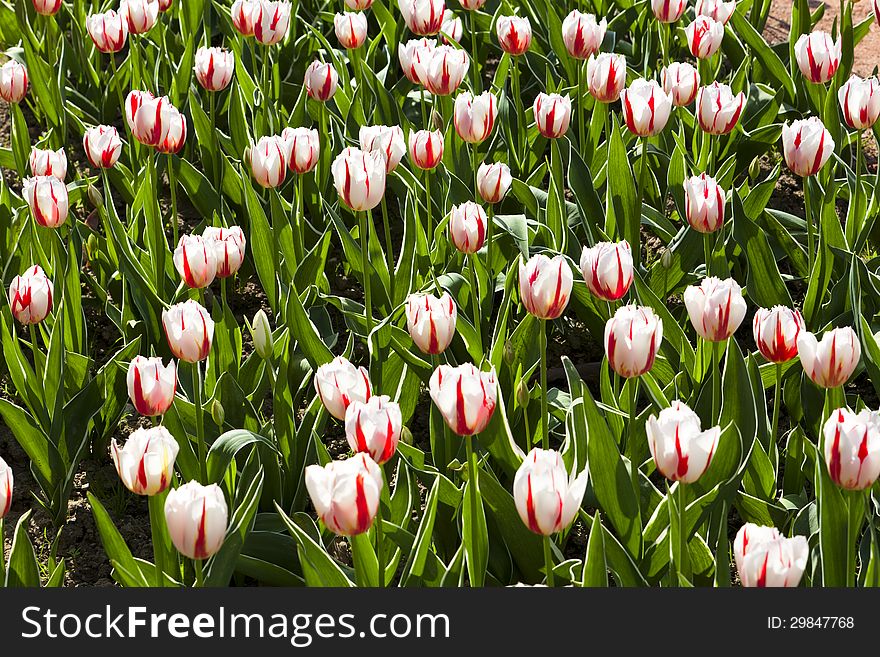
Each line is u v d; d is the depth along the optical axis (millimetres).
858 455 2355
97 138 4277
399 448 3373
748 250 4250
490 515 3285
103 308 4844
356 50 5438
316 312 4480
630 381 2939
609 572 3275
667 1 4961
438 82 4309
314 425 3521
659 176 5332
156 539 2982
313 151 4059
